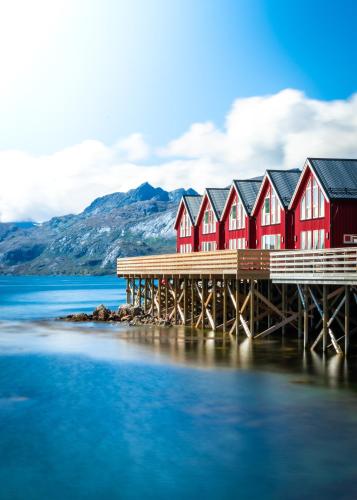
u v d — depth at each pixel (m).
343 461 17.08
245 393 24.09
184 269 44.47
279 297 38.91
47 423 20.83
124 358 32.31
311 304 36.91
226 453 17.80
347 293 30.27
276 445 18.28
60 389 25.52
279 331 40.16
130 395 24.25
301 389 24.56
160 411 21.92
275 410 21.72
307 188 43.19
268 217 47.97
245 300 38.09
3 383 26.78
